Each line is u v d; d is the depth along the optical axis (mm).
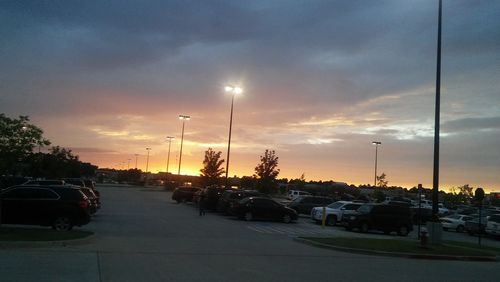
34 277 9836
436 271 14203
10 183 31594
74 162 63656
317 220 33719
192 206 43938
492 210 47031
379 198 65250
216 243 18375
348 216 30438
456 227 39031
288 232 25891
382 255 17844
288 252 16844
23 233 16219
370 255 17672
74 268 11086
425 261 16938
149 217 29766
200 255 14688
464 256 18391
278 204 32844
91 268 11211
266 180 56719
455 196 88875
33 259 12047
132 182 123562
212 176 65062
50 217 19094
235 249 16781
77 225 19531
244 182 74312
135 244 16531
